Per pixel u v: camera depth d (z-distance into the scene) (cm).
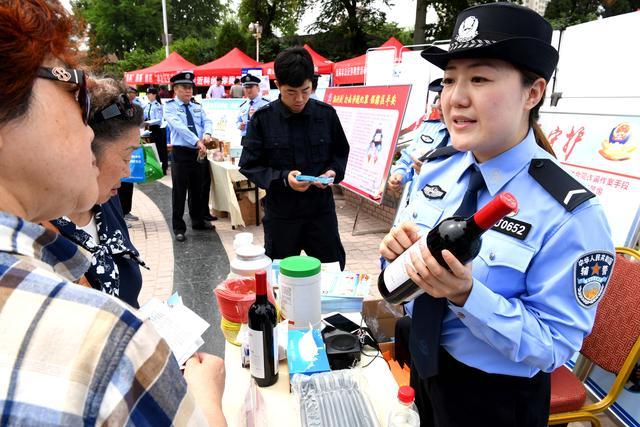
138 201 713
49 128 50
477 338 111
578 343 101
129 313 46
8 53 44
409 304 138
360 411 112
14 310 41
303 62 255
